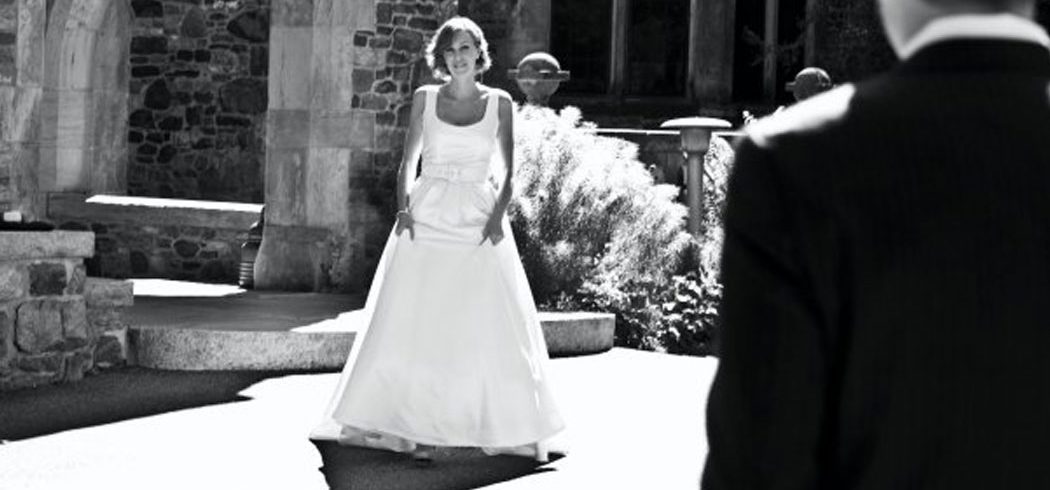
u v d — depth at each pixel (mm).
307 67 13227
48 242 8445
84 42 15414
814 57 18891
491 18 18641
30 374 8445
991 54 1752
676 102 18859
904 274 1675
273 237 13266
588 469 6836
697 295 12430
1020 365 1662
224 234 13977
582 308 11914
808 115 1770
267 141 13383
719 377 1717
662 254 12531
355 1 13117
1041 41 1781
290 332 9367
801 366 1672
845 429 1717
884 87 1772
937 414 1673
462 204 6988
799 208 1705
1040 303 1665
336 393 7266
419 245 6996
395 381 6879
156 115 16500
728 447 1702
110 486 6234
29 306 8414
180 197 16469
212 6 16312
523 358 6961
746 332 1692
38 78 11758
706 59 18828
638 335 11867
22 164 11672
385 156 13469
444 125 7055
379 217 13422
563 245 11961
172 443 7105
